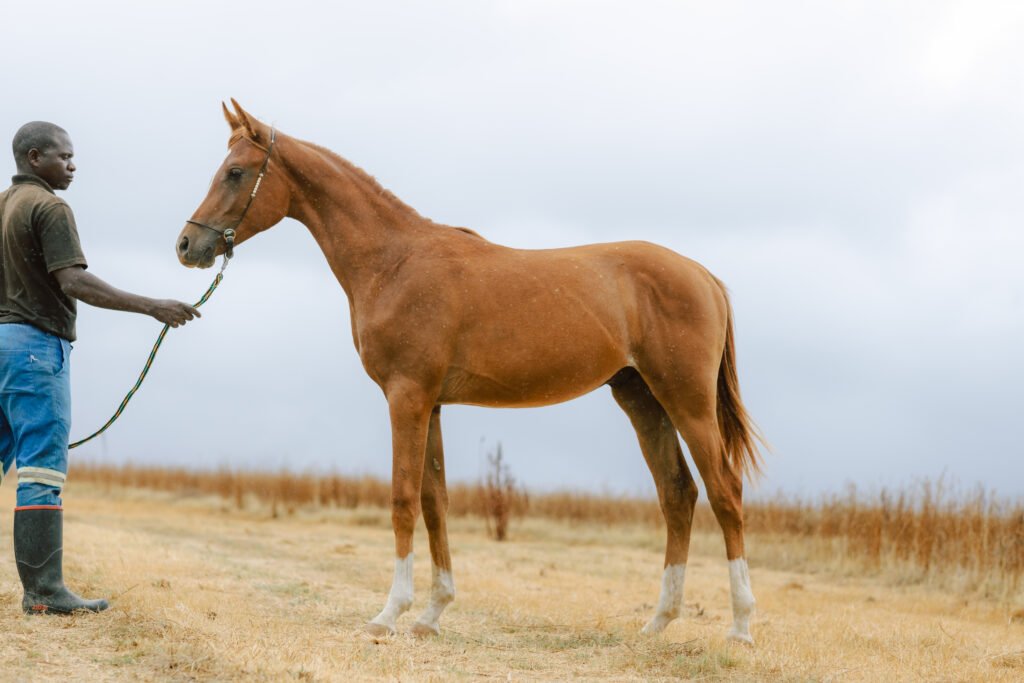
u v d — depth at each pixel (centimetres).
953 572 1221
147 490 2881
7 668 452
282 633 576
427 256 639
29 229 576
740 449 699
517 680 504
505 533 1755
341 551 1290
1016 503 1217
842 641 668
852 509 1537
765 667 551
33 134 602
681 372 656
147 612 580
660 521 1928
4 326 578
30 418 575
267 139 657
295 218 675
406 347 621
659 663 567
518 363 630
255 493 2538
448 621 707
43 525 574
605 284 654
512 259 650
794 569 1443
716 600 940
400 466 618
